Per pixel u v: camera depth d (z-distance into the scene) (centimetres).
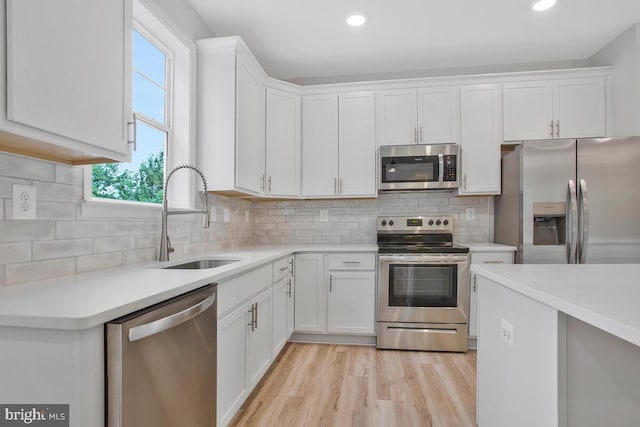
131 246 176
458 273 283
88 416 84
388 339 288
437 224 328
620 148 257
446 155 303
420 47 298
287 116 316
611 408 101
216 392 144
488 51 306
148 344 101
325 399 203
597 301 93
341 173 321
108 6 128
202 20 254
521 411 124
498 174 304
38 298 99
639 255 254
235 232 311
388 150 309
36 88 98
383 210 349
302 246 322
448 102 310
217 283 150
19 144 108
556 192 264
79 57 114
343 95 322
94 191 172
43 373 84
